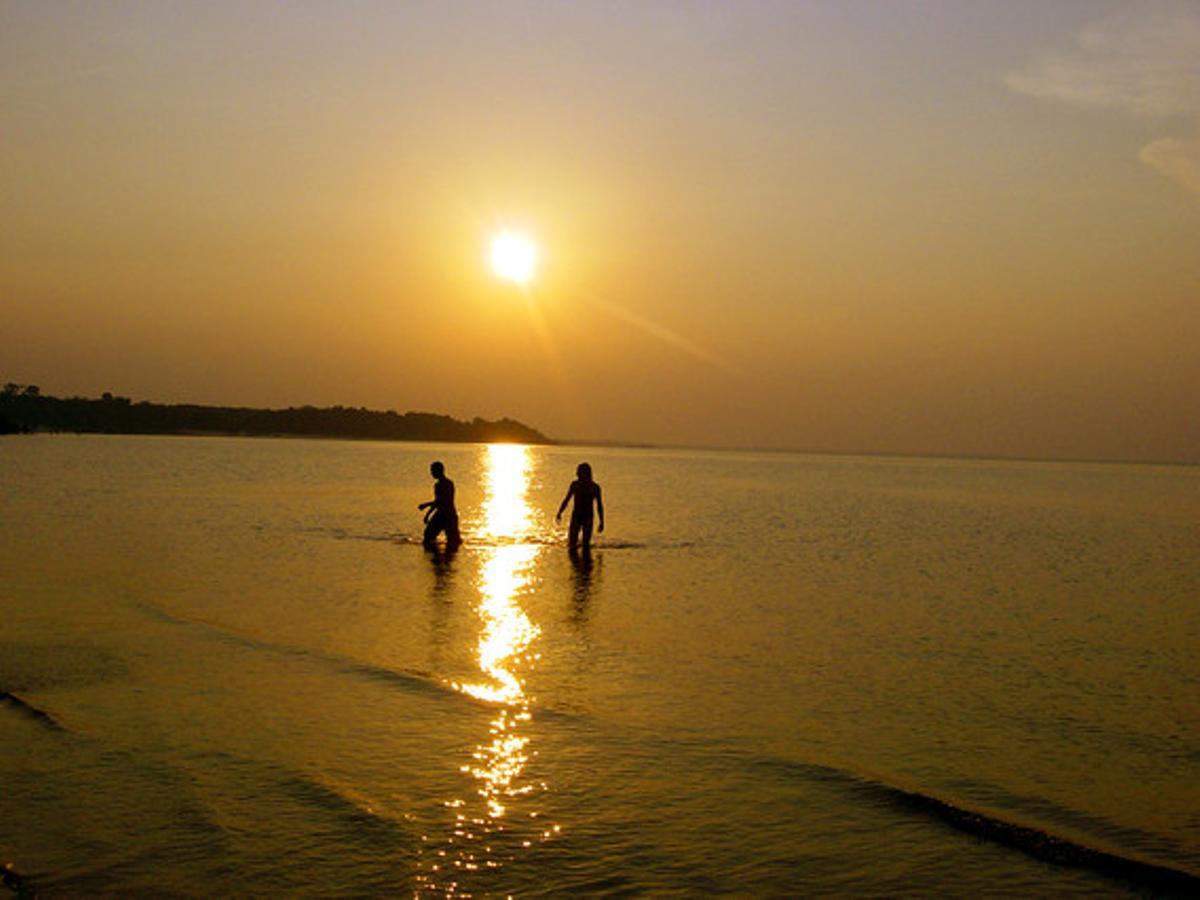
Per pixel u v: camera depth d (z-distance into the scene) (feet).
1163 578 80.64
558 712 36.91
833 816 27.61
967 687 41.75
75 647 45.55
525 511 149.38
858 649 49.26
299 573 72.90
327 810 27.55
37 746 32.12
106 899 22.62
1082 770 31.50
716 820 27.30
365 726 34.76
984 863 24.88
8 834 25.79
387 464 364.79
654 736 34.27
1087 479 415.44
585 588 68.80
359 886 23.36
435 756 31.94
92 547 85.30
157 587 64.13
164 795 28.37
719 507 172.24
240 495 165.07
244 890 23.08
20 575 67.51
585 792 29.14
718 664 45.34
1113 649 50.19
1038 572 83.66
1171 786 30.19
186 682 39.88
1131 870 24.47
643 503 181.37
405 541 98.07
